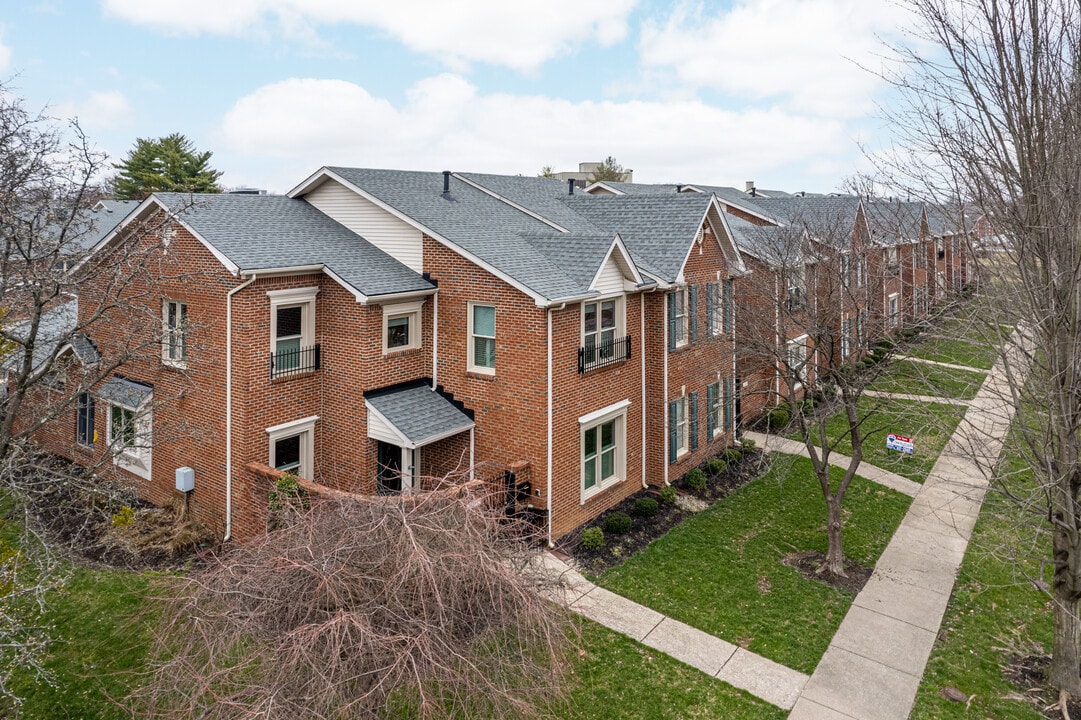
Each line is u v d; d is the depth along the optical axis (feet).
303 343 53.26
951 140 30.99
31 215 38.50
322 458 54.60
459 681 21.52
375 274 53.21
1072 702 33.22
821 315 51.93
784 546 50.98
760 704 33.12
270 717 19.25
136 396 54.65
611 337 57.77
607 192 132.05
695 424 66.69
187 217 49.93
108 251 40.42
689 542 51.29
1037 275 30.22
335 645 19.81
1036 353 35.60
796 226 67.62
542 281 50.26
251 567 23.06
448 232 54.54
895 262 74.33
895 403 48.88
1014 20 28.12
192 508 52.01
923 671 36.04
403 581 21.07
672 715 32.19
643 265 61.41
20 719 30.07
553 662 24.77
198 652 22.34
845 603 42.75
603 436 57.88
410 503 26.03
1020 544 50.08
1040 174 28.40
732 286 71.77
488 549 24.73
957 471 65.46
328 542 23.48
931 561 48.78
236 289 47.60
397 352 53.47
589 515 54.85
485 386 52.49
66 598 40.11
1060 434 31.17
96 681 33.35
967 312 36.83
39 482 37.11
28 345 32.96
